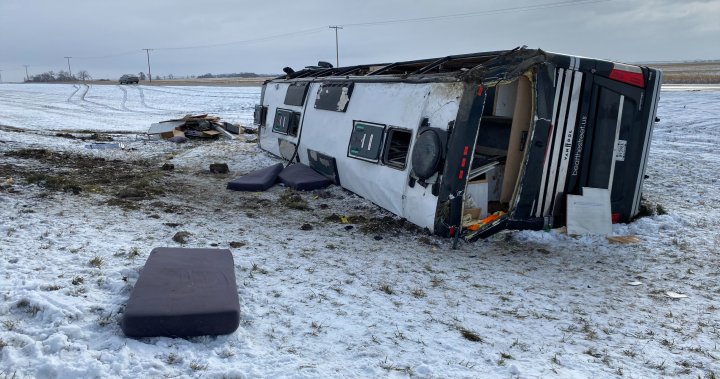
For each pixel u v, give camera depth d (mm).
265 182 10102
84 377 3133
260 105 15359
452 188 6922
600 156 7750
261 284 5023
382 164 8422
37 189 8383
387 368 3598
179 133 18062
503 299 5219
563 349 4145
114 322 3852
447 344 4066
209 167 12703
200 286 4133
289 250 6316
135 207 7895
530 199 7352
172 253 4852
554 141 7281
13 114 28266
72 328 3604
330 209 8766
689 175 12789
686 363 3988
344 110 9859
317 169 10805
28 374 3111
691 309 5160
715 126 21656
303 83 12328
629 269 6414
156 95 51375
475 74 6766
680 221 8430
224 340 3777
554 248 7160
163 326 3650
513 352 4031
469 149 6863
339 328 4230
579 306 5152
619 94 7633
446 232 7078
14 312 3855
